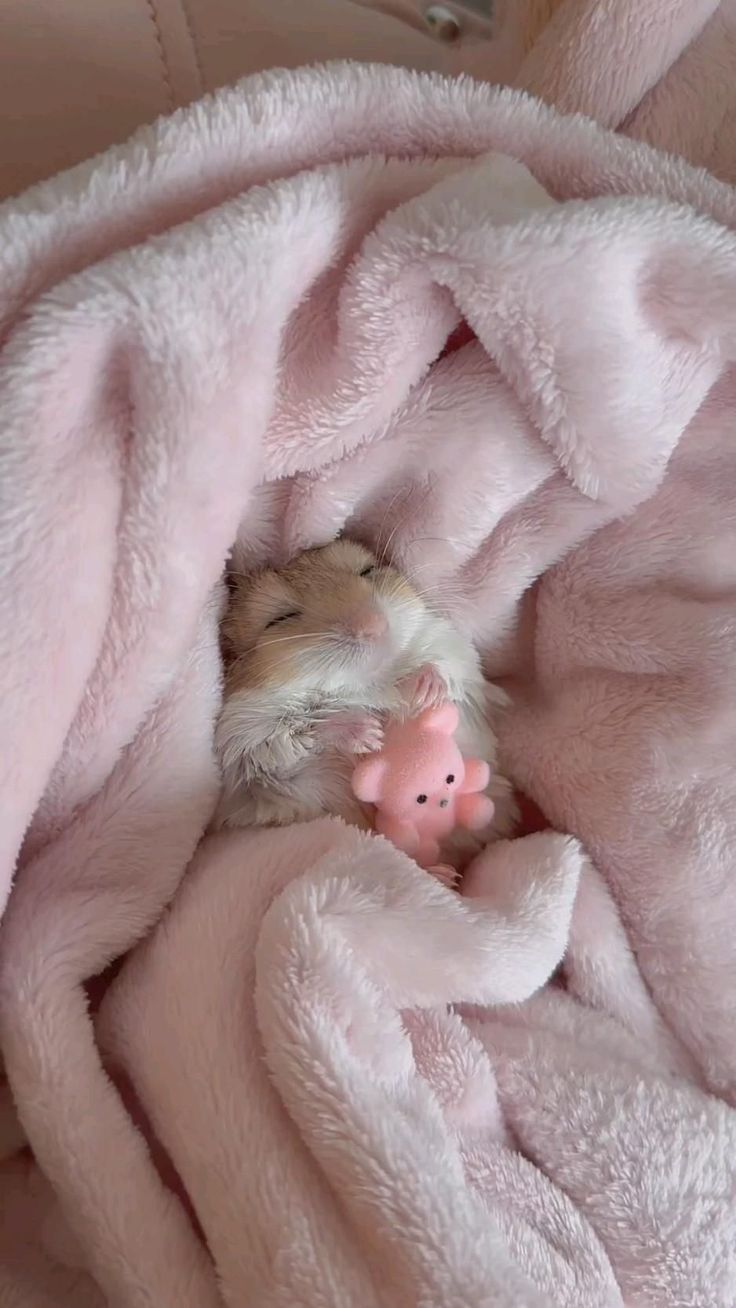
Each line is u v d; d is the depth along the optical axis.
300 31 0.21
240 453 0.16
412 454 0.19
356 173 0.17
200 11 0.20
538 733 0.20
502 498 0.19
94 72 0.19
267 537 0.19
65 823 0.17
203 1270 0.14
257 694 0.19
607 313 0.17
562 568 0.20
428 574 0.20
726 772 0.18
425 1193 0.14
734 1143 0.16
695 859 0.18
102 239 0.16
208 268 0.15
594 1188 0.16
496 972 0.16
